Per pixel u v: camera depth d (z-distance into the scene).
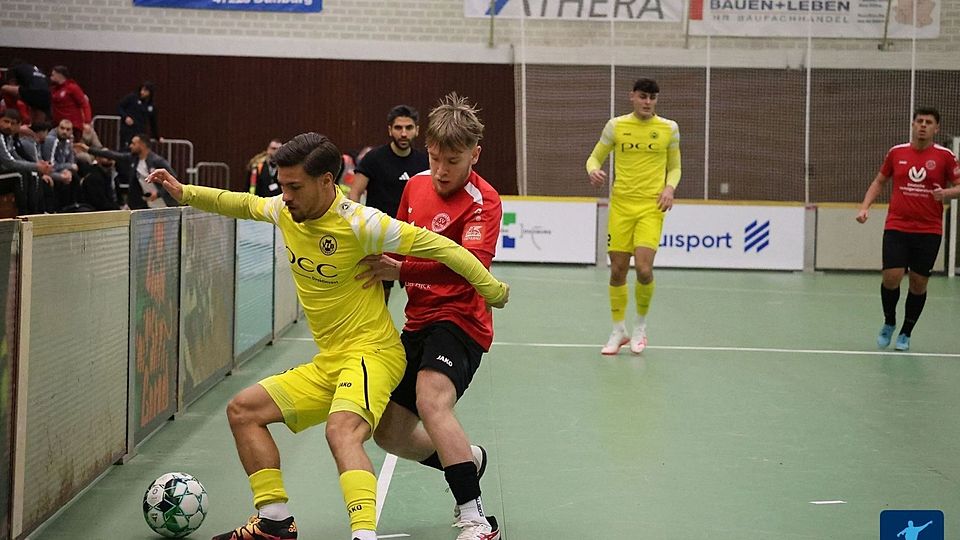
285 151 3.15
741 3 17.95
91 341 4.08
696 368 7.29
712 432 5.42
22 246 3.30
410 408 3.61
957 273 14.98
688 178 18.39
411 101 18.39
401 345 3.50
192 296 5.73
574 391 6.44
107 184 11.50
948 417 5.84
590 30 18.16
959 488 4.45
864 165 18.22
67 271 3.79
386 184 6.79
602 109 18.22
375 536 3.10
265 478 3.35
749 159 18.27
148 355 4.92
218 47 18.25
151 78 18.20
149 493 3.62
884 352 8.09
